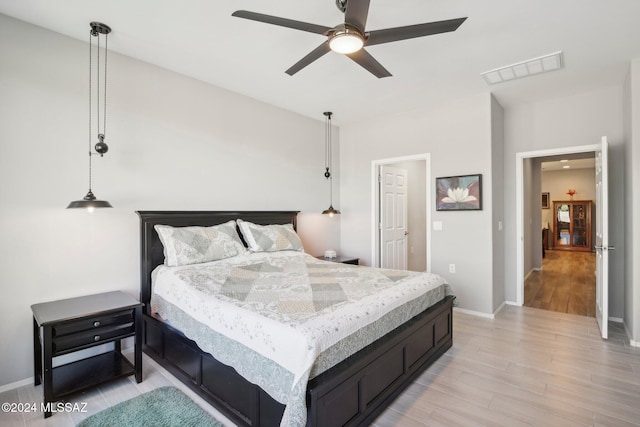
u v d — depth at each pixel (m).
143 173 3.01
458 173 4.02
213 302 2.07
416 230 6.04
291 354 1.58
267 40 2.60
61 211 2.55
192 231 3.05
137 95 2.96
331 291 2.28
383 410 2.04
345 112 4.49
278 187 4.25
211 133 3.51
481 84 3.50
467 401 2.15
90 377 2.29
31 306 2.38
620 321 3.61
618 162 3.56
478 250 3.88
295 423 1.40
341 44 1.84
